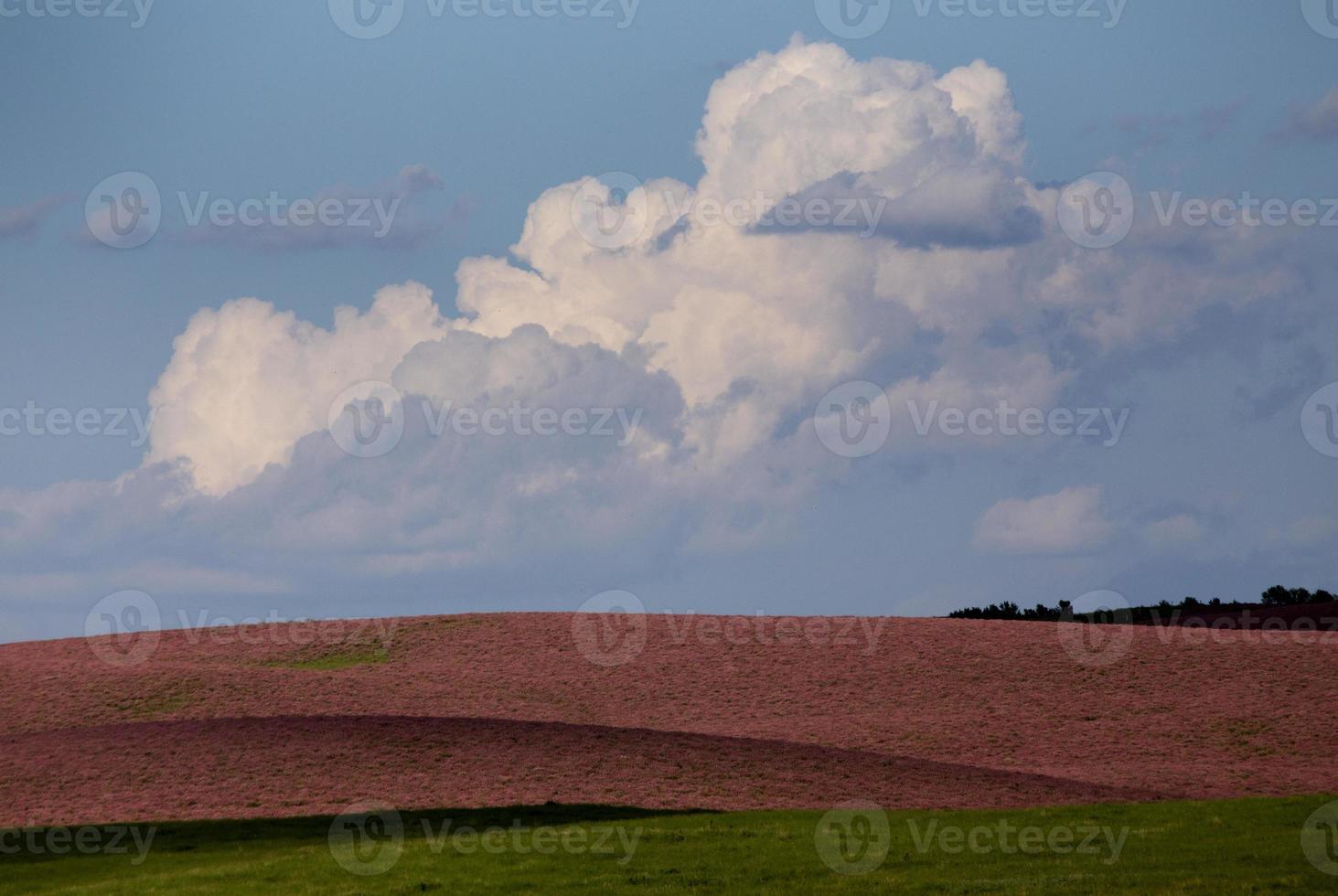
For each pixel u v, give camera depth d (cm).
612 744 7162
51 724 8319
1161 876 3997
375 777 6344
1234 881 3888
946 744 8288
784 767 6900
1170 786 7012
